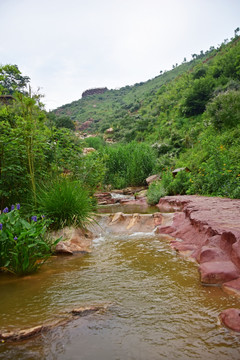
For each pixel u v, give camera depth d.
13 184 4.57
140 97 106.88
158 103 64.50
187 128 32.50
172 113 45.81
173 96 58.69
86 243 4.20
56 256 3.63
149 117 53.47
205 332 1.63
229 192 7.47
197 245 3.53
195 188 9.55
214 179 8.45
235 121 15.36
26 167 4.81
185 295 2.19
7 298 2.27
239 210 4.80
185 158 16.92
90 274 2.83
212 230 3.31
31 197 4.64
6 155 4.34
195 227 4.09
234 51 47.16
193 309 1.94
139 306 2.02
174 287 2.37
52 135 6.00
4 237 2.82
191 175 10.59
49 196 4.54
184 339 1.57
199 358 1.39
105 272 2.88
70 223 4.44
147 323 1.77
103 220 5.61
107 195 12.05
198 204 5.93
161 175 13.72
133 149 17.44
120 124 60.12
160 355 1.43
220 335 1.59
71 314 1.92
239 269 2.44
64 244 3.83
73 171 6.97
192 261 3.10
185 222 4.74
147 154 16.12
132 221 5.36
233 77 40.94
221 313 1.80
